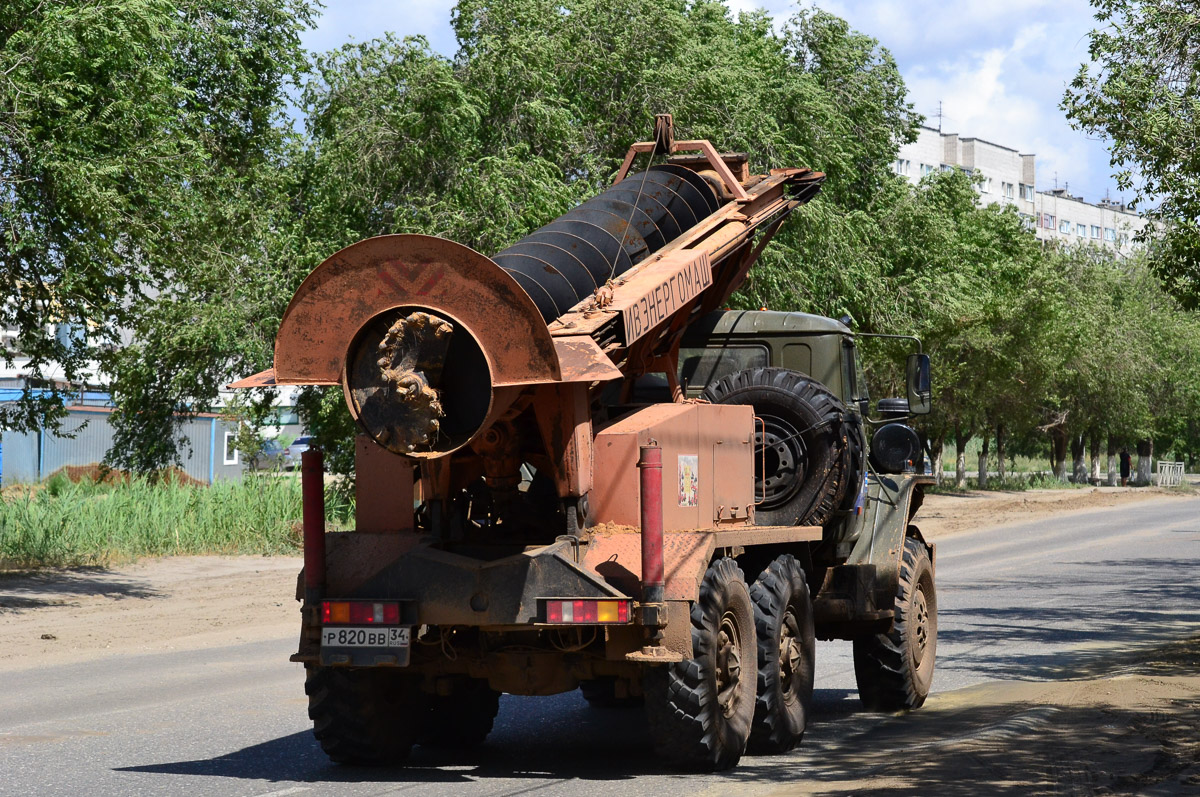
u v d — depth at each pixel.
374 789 6.89
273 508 25.20
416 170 25.17
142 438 27.73
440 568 6.93
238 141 26.67
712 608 7.04
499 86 25.73
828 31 34.12
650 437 7.18
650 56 26.69
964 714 9.30
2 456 41.41
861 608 9.21
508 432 7.08
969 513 41.34
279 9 26.48
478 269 6.62
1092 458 71.50
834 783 6.77
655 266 8.41
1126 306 66.00
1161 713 8.19
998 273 43.12
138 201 17.09
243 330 24.66
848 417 9.05
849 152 30.88
